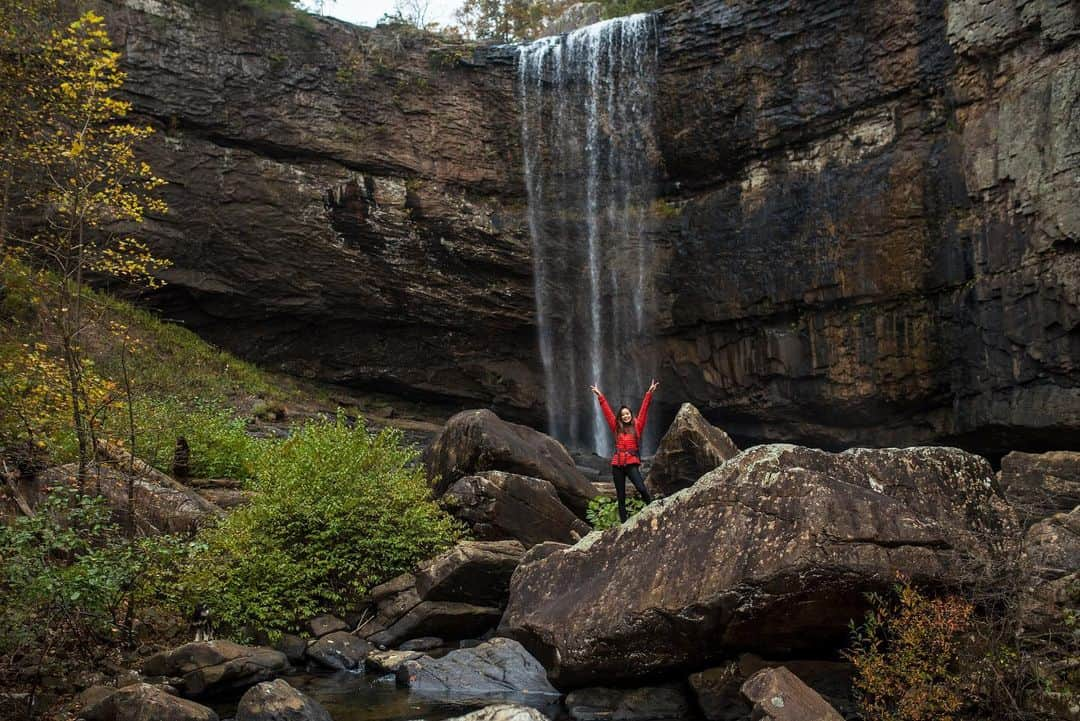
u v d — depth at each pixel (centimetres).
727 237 2536
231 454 1362
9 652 665
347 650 838
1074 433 1803
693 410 1119
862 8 2238
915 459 680
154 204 1014
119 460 979
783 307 2423
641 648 675
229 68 2334
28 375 886
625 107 2642
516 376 2817
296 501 959
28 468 918
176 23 2264
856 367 2291
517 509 1043
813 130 2367
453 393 2783
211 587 861
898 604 617
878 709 586
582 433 2814
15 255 977
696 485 709
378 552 959
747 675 654
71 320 938
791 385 2430
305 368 2630
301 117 2436
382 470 1059
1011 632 570
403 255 2581
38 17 974
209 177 2327
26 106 941
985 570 600
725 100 2480
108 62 937
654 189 2694
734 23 2431
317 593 917
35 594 643
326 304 2550
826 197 2336
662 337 2702
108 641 783
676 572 670
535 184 2697
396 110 2558
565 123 2694
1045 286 1811
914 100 2183
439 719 657
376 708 688
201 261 2358
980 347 1997
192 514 991
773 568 620
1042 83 1825
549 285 2736
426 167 2581
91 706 625
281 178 2416
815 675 654
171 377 2050
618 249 2709
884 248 2212
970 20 1973
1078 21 1750
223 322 2492
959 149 2064
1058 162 1772
